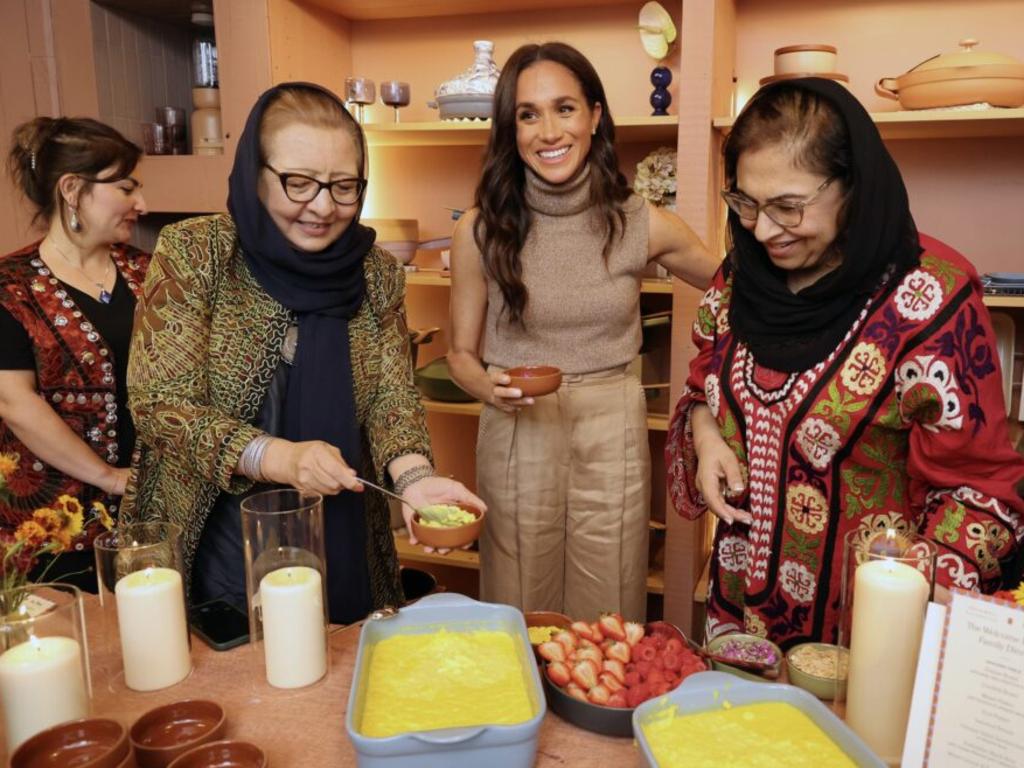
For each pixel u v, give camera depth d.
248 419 1.50
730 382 1.40
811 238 1.20
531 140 1.79
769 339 1.32
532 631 1.17
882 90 2.32
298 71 2.77
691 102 2.26
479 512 1.37
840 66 2.55
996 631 0.75
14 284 1.87
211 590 1.50
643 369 2.59
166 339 1.40
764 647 1.15
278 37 2.66
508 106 1.83
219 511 1.50
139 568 1.12
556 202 1.86
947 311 1.16
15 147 1.95
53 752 0.90
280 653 1.10
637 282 1.99
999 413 1.17
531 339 1.96
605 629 1.12
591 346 1.95
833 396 1.24
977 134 2.36
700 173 2.29
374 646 1.12
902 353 1.19
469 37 2.92
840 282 1.20
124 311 2.01
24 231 2.96
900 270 1.19
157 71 3.02
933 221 2.54
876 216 1.14
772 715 0.95
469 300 2.00
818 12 2.54
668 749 0.89
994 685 0.75
